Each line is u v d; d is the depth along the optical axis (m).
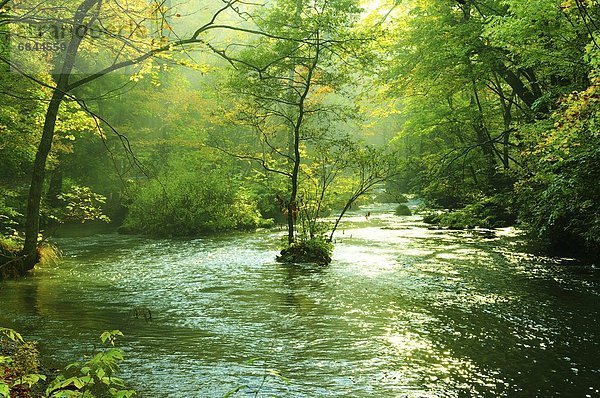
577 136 10.66
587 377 6.46
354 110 18.16
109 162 30.08
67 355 7.13
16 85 14.89
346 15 15.66
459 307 10.02
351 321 9.07
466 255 16.56
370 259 16.03
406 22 21.03
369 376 6.48
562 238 16.42
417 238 21.12
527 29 12.73
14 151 19.52
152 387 6.09
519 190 16.73
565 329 8.50
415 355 7.28
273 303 10.43
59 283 12.55
